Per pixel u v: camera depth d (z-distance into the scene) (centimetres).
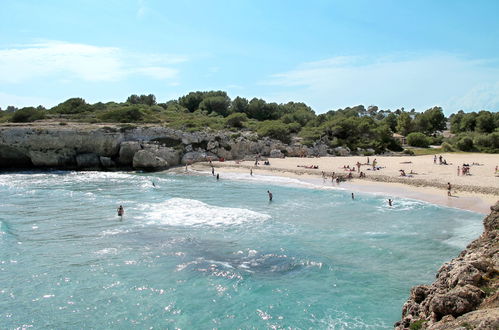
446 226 3359
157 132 8519
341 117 12681
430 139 12338
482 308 1084
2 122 9744
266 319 1888
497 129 12200
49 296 2153
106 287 2258
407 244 2902
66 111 11912
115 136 7925
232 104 15262
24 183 6056
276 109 14925
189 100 15775
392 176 5738
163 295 2158
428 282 2236
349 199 4631
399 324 1356
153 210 4116
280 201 4597
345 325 1805
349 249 2823
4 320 1911
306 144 9894
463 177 5466
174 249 2878
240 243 3002
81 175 7100
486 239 1697
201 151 8656
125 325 1866
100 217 3828
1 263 2606
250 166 7531
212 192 5291
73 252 2827
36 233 3291
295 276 2381
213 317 1920
